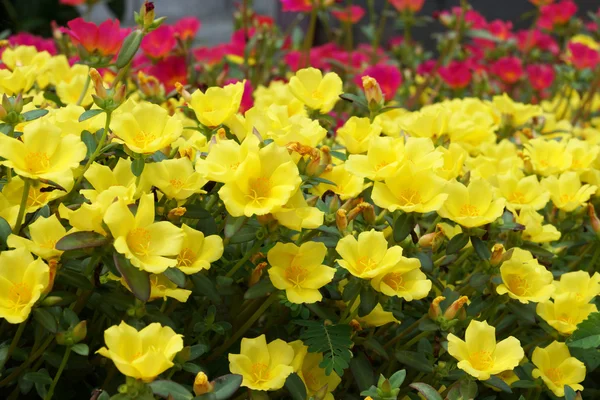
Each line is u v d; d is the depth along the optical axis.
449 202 0.71
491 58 1.52
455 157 0.79
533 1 1.47
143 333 0.61
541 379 0.72
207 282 0.66
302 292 0.66
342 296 0.68
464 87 1.25
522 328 0.77
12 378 0.66
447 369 0.71
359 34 2.09
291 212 0.64
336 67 1.38
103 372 0.69
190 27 1.28
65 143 0.65
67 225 0.69
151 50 1.05
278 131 0.72
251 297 0.66
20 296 0.62
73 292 0.69
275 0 2.19
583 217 0.84
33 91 0.90
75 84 0.84
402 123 0.84
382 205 0.69
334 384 0.70
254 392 0.65
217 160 0.65
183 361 0.64
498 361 0.68
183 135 0.83
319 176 0.73
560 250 0.81
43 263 0.62
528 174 0.87
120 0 2.25
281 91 0.88
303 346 0.69
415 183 0.70
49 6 2.06
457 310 0.69
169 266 0.62
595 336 0.71
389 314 0.71
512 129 1.00
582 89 1.28
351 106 1.20
